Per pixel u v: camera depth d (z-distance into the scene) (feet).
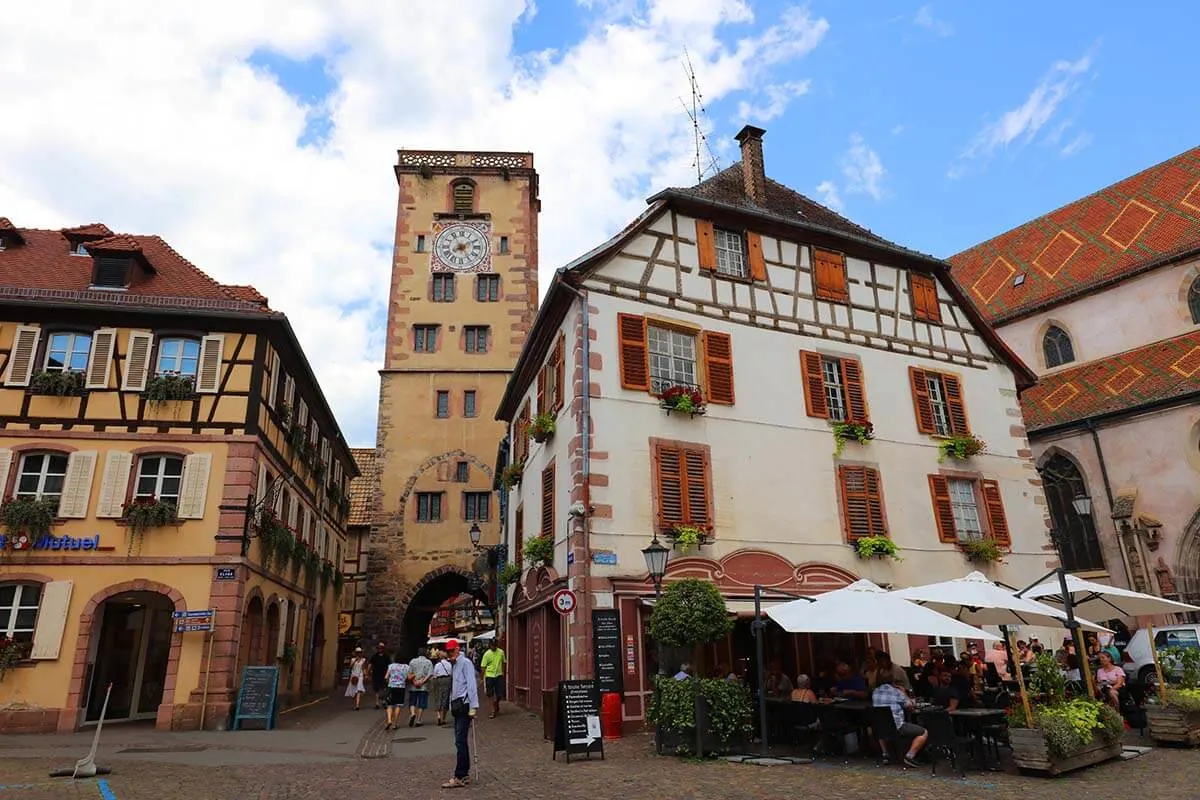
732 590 49.70
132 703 62.08
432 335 112.57
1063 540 85.10
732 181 67.56
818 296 61.52
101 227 67.92
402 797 27.76
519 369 69.46
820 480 55.72
